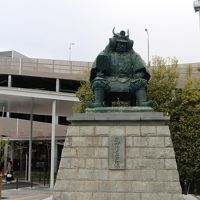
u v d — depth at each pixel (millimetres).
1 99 33812
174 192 12023
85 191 12344
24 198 21734
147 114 12688
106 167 12453
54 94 32250
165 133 12523
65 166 12586
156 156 12352
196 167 25703
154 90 26219
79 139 12758
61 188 12422
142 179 12234
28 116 54406
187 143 25719
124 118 12680
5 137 43594
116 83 13672
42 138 43344
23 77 47312
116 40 14070
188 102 26219
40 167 51781
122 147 12500
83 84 28234
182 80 34531
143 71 13914
